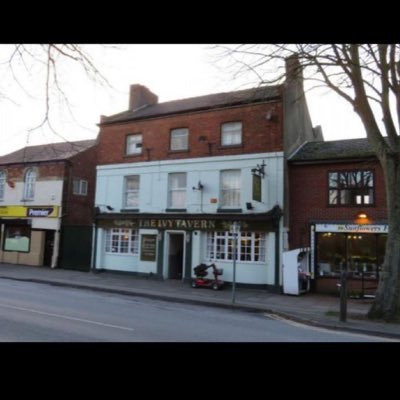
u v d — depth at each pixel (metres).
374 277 16.16
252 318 11.34
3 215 26.20
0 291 13.73
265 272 17.56
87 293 15.09
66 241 23.62
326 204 17.36
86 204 25.80
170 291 16.09
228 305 13.25
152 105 24.27
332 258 17.09
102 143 22.67
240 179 18.59
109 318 9.53
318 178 17.69
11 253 25.70
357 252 16.69
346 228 16.69
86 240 22.81
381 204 16.31
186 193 19.75
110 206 21.75
